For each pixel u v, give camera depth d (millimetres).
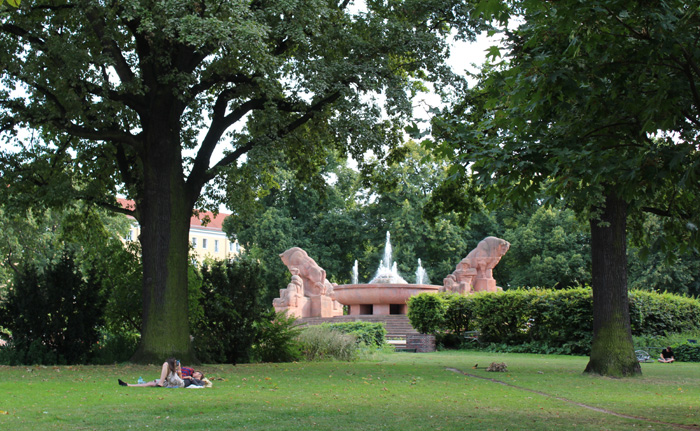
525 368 15734
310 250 53844
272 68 14125
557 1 7008
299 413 7875
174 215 15227
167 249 15047
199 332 17203
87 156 18656
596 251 14164
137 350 14891
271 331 18297
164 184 15227
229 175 19062
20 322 15828
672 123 6754
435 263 53969
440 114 9227
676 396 10398
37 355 15453
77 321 16047
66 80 13844
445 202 18625
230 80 16000
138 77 14500
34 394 9438
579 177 7199
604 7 6699
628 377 13422
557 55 7473
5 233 34125
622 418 7812
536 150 7527
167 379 10992
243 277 17797
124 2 13070
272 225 51719
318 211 56656
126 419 7262
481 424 7172
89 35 15445
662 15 6750
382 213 54750
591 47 6914
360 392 10445
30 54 15078
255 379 12547
